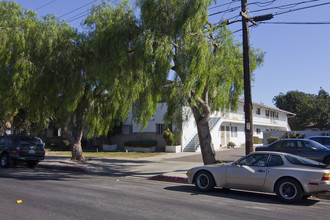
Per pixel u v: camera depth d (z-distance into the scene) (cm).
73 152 2006
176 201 799
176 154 2470
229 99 1527
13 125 2836
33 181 1155
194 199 836
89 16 1587
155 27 1249
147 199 818
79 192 915
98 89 1838
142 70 1283
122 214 644
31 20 1678
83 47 1703
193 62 1138
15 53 1592
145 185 1113
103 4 1606
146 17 1254
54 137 3709
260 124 3953
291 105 6038
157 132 2934
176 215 643
